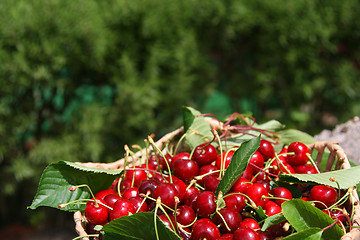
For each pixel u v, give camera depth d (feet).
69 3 10.10
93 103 10.82
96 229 4.18
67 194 4.62
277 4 11.65
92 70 10.61
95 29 10.07
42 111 10.80
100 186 4.85
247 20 11.75
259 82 12.29
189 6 11.36
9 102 10.29
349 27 11.86
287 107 12.46
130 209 4.22
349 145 6.63
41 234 11.68
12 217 11.99
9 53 9.76
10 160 10.81
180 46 11.05
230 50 12.44
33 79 10.03
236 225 4.09
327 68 12.22
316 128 12.59
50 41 9.84
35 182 10.97
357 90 12.36
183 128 6.09
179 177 4.87
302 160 5.14
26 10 9.79
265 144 5.15
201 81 11.88
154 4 10.78
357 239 3.61
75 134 10.66
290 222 3.88
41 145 10.59
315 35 11.72
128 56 10.67
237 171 4.34
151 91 10.74
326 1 11.81
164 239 3.73
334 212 4.42
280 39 11.78
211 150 5.01
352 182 4.35
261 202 4.44
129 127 10.89
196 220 4.30
